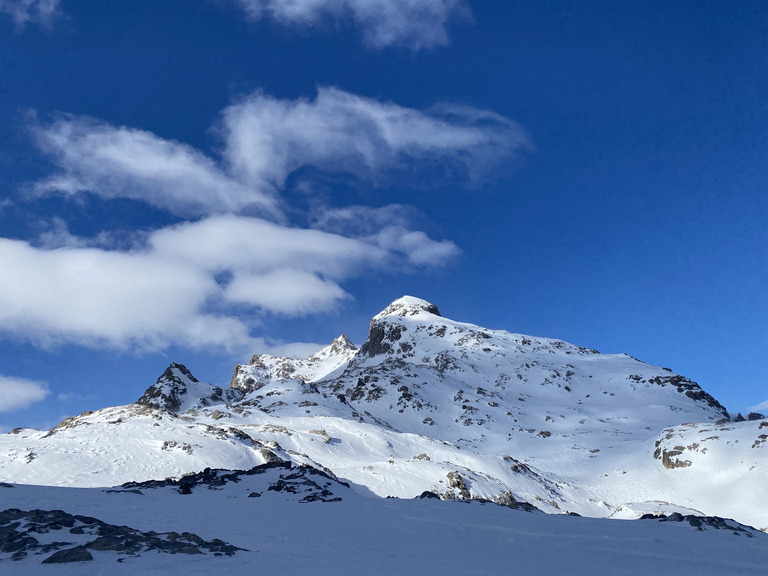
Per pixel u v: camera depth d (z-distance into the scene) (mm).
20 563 20875
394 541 31359
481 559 27781
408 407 179750
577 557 28328
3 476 64750
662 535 32344
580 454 141500
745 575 25734
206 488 45625
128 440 80938
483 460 109438
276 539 30547
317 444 104750
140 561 21781
